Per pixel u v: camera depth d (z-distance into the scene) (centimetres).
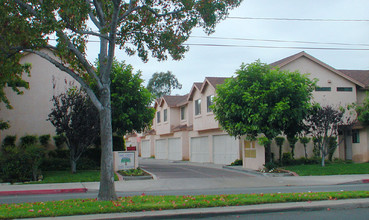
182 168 2470
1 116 2409
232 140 2717
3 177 1819
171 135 3875
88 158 2384
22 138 2384
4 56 1095
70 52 1114
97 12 1109
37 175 1916
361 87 2766
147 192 1493
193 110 3216
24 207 946
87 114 2052
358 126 2597
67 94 2188
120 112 2345
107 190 1051
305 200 1038
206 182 1794
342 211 946
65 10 977
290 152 2522
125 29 1216
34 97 2486
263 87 2044
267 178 1917
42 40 1052
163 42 1250
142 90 2459
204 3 1166
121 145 2631
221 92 2147
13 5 1020
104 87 1070
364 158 2588
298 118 2048
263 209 927
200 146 3247
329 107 2266
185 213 875
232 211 905
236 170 2320
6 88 2425
